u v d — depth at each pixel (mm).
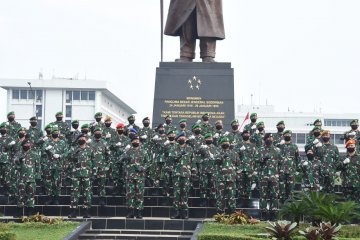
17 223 24078
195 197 27500
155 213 26812
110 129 28844
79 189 26234
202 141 27875
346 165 27250
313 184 27078
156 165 28531
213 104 33000
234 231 22828
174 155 26094
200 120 30984
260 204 26438
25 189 26422
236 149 27578
